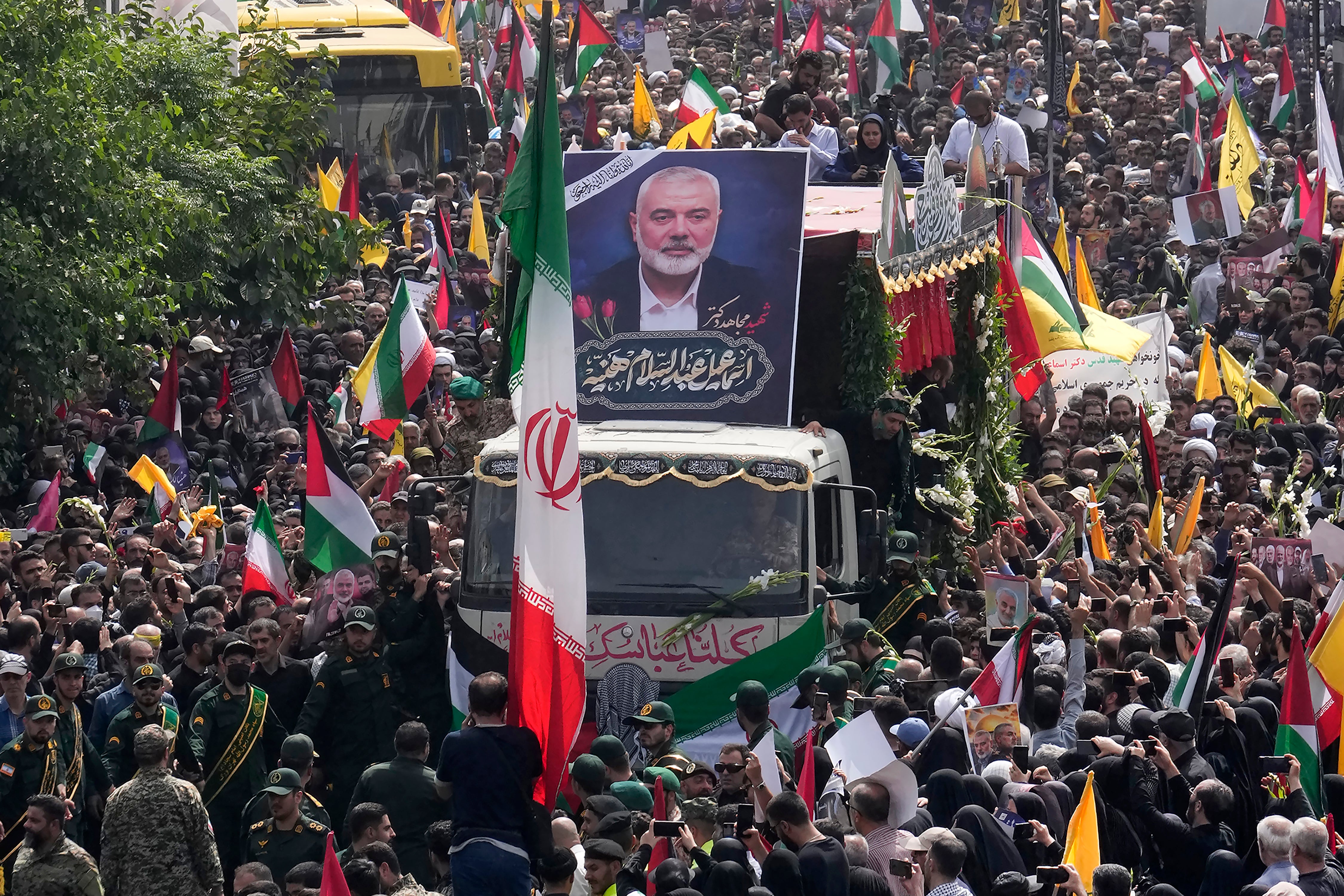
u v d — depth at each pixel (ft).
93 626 150.30
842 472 163.02
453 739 108.78
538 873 110.22
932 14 440.04
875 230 166.91
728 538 149.48
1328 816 116.98
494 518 152.25
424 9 461.37
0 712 135.85
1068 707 143.74
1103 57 444.14
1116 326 244.01
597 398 165.99
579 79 398.42
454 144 358.64
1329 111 360.28
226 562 174.70
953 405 190.49
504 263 181.06
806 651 146.92
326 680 142.51
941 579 175.52
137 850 116.98
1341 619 140.26
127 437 224.53
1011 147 254.47
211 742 136.26
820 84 257.75
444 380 235.61
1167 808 119.24
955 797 114.42
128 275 220.84
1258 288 283.18
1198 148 348.59
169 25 263.08
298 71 348.59
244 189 249.75
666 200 168.25
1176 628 152.05
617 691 147.33
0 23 213.25
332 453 161.48
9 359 206.18
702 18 503.20
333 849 106.93
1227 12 450.30
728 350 165.17
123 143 225.35
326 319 268.62
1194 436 233.96
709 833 113.70
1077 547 182.50
